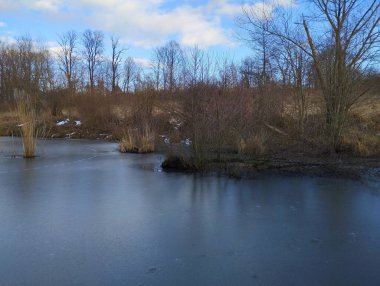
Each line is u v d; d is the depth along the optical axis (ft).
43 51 125.39
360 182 31.94
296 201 26.13
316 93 48.55
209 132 38.52
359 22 42.91
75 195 27.81
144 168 40.32
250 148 42.01
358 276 14.82
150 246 17.79
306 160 40.11
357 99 43.62
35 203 25.46
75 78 123.54
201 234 19.44
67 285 14.07
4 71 120.47
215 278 14.60
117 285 14.05
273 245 17.98
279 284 14.15
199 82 39.86
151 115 61.05
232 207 24.58
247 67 56.08
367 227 20.66
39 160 46.83
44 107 102.47
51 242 18.29
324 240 18.65
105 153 54.95
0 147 60.70
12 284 14.19
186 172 37.52
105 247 17.66
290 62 51.75
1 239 18.69
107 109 90.68
